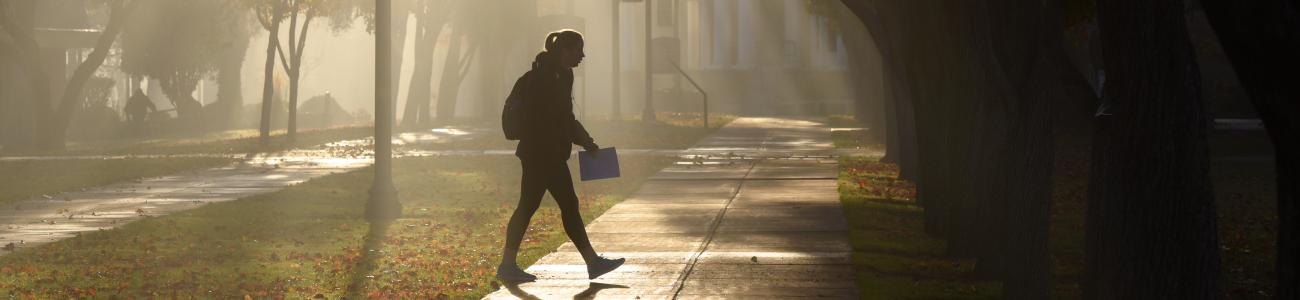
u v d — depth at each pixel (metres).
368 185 44.53
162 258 23.78
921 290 18.75
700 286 19.03
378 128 32.28
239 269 21.98
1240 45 8.36
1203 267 12.12
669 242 25.12
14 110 94.62
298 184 45.03
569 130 19.50
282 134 95.44
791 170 48.72
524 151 19.44
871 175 45.72
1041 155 17.70
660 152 63.31
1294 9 8.21
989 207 19.72
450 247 24.78
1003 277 17.92
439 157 61.16
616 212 31.83
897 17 25.97
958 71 21.77
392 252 24.39
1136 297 12.27
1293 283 8.56
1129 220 12.23
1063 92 18.11
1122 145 12.22
